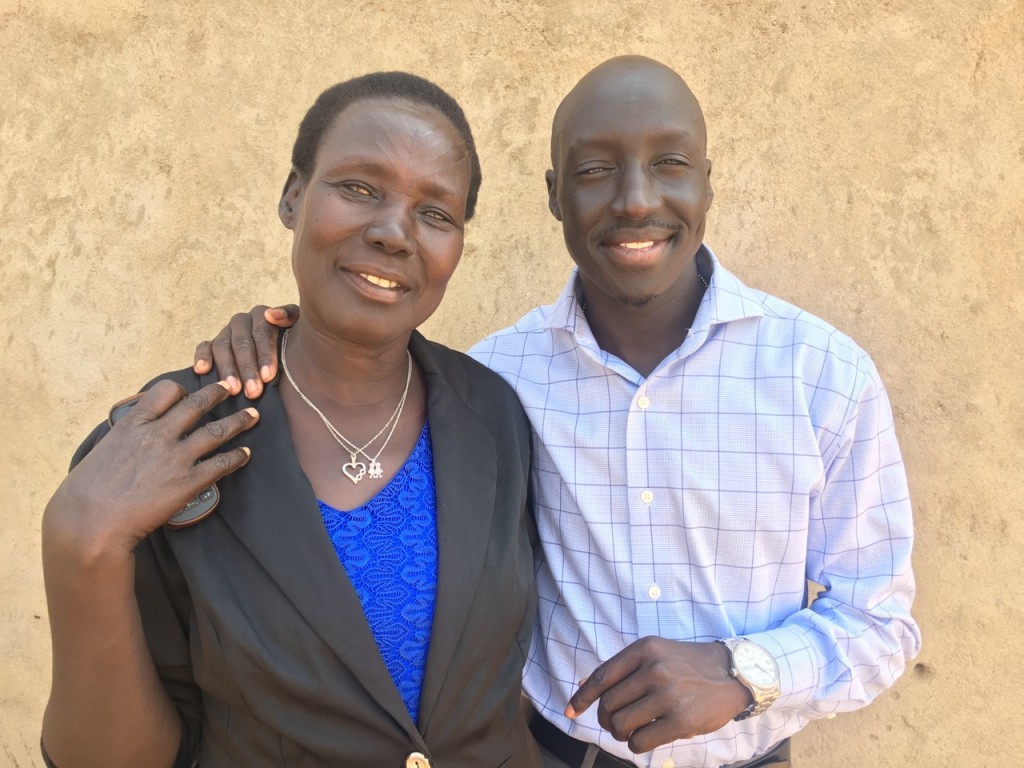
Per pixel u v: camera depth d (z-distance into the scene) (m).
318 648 1.27
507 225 2.65
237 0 2.79
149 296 2.90
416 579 1.37
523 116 2.62
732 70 2.46
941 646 2.40
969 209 2.31
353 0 2.71
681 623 1.72
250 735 1.31
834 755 2.54
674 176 1.59
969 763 2.40
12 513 3.03
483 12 2.63
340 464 1.42
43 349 2.99
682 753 1.76
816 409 1.67
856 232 2.39
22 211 2.98
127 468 1.21
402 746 1.30
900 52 2.34
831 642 1.63
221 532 1.30
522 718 1.58
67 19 2.90
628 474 1.72
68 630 1.19
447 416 1.49
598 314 1.78
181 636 1.35
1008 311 2.29
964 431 2.34
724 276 1.74
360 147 1.30
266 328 1.51
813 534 1.76
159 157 2.87
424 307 1.39
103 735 1.25
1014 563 2.32
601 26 2.55
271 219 2.80
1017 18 2.26
